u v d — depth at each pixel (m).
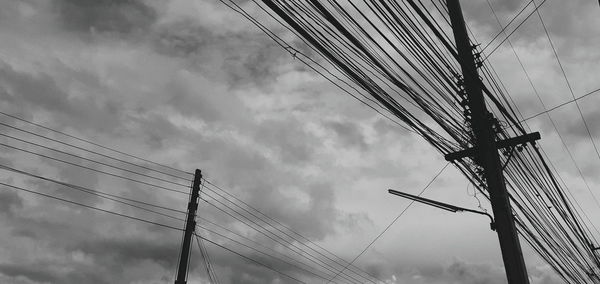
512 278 6.89
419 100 6.72
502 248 7.19
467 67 7.17
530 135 8.05
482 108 7.85
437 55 6.70
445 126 7.36
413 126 6.98
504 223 7.31
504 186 7.62
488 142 7.83
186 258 16.09
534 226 9.67
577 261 11.41
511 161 8.75
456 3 8.53
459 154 7.98
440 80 7.19
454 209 8.14
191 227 16.62
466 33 8.23
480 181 8.11
